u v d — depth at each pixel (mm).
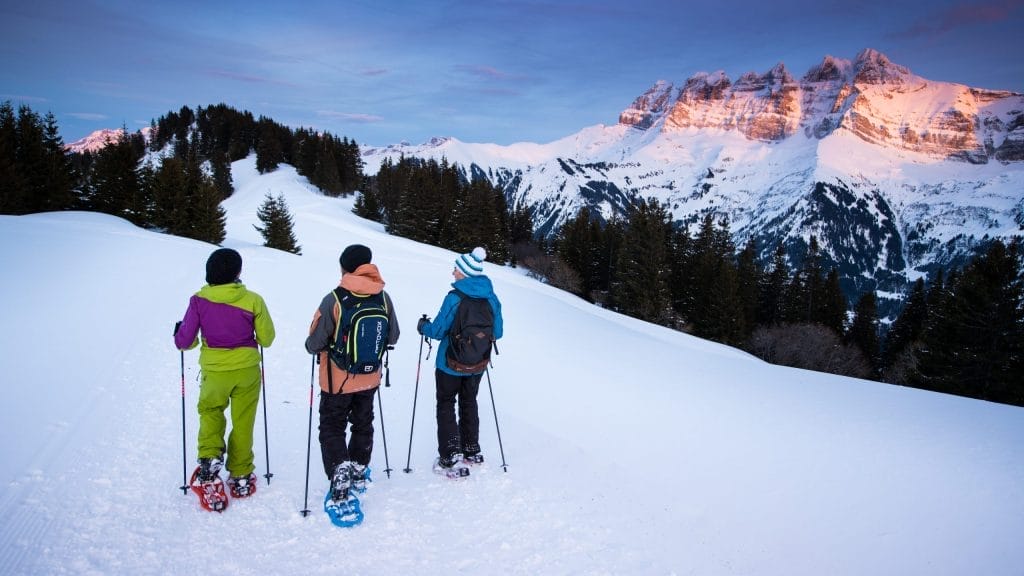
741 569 4305
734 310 54188
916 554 4797
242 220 74812
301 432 6055
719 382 11656
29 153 44375
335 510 4223
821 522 5340
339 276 19234
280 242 47719
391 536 4137
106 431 5449
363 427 4707
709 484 6137
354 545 3977
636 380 11227
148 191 50406
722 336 54031
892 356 62938
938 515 5508
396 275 24469
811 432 8055
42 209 45094
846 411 9320
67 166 47750
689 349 18734
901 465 6781
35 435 5070
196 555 3688
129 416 5910
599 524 4660
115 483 4508
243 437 4508
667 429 7984
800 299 67812
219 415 4418
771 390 11008
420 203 75438
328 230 60875
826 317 66312
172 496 4418
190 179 50969
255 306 4379
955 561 4711
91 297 10961
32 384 6227
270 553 3791
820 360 47875
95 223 27000
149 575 3424
